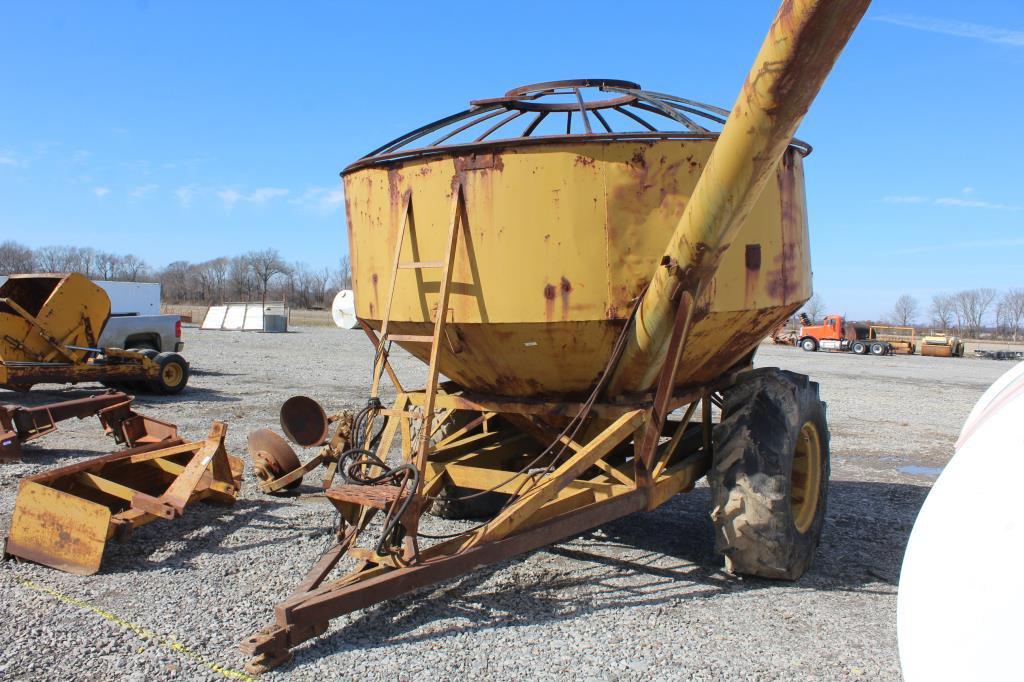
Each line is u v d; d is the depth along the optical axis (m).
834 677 3.33
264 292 85.38
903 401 14.88
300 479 6.11
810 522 4.77
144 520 4.78
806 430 4.84
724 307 4.23
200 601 4.07
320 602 3.42
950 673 2.06
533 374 4.50
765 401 4.45
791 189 4.75
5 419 7.31
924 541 2.31
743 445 4.37
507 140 4.01
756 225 4.40
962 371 24.84
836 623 3.92
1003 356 36.91
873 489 7.18
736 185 3.36
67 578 4.39
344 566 4.60
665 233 3.98
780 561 4.35
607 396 4.52
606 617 3.95
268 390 13.60
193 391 13.37
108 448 8.11
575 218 3.98
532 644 3.62
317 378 15.90
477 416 6.02
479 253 4.12
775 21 2.85
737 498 4.34
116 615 3.88
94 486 5.16
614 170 3.96
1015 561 2.01
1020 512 2.06
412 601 4.12
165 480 6.12
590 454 4.11
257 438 6.21
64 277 11.15
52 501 4.59
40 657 3.41
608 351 4.21
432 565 3.70
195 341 28.75
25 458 7.52
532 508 3.98
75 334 11.37
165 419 10.09
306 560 4.73
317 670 3.33
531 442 5.82
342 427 5.43
